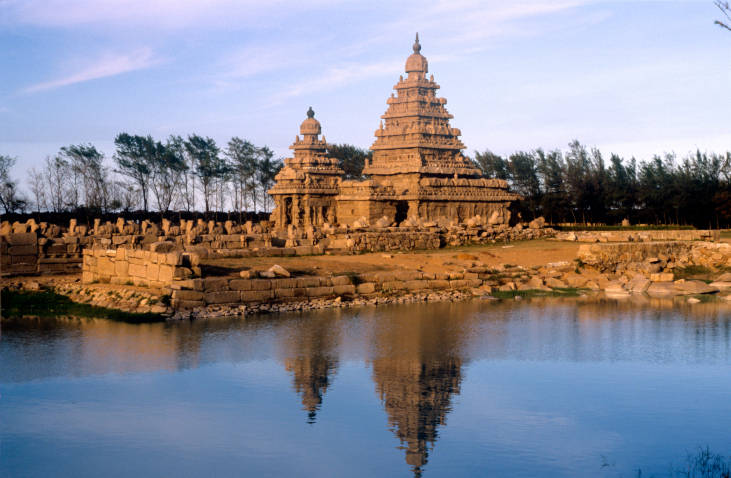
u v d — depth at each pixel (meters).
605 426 21.84
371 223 86.62
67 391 24.70
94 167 101.75
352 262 48.66
